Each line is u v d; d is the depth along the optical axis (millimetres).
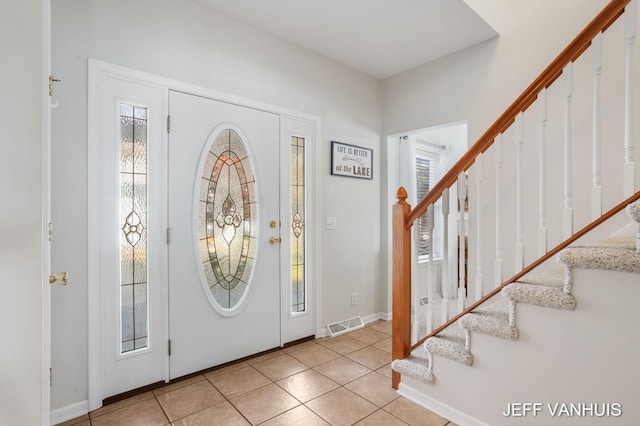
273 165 2654
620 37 2020
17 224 900
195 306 2225
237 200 2451
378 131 3539
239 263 2463
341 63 3152
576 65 2195
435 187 1979
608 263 1240
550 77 1567
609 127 2064
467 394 1712
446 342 1855
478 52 2727
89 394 1809
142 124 2029
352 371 2320
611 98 2057
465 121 2832
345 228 3223
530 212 2404
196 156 2230
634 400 1227
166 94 2100
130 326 1983
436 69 3045
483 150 1806
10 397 888
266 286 2615
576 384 1363
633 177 1342
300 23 2469
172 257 2123
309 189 2918
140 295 2020
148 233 2027
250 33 2504
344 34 2615
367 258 3430
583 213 2170
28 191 917
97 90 1849
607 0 2111
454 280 4258
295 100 2797
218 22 2336
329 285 3080
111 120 1897
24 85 916
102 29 1871
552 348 1428
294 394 2014
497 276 1740
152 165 2043
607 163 2070
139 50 1999
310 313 2922
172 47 2129
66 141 1756
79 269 1793
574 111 2209
